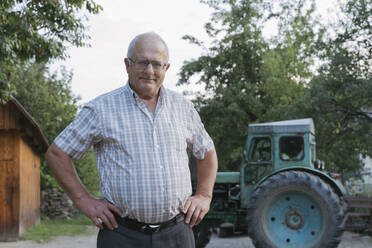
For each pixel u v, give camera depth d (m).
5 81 7.20
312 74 18.00
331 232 6.51
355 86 10.95
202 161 2.50
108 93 2.28
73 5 6.70
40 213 14.73
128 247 2.20
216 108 18.11
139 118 2.21
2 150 10.72
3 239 10.33
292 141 7.32
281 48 19.05
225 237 9.77
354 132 12.90
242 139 18.27
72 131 2.18
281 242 6.73
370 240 8.40
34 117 15.41
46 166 15.77
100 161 2.26
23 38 6.52
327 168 12.70
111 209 2.18
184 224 2.33
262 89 18.08
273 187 6.84
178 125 2.31
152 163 2.17
